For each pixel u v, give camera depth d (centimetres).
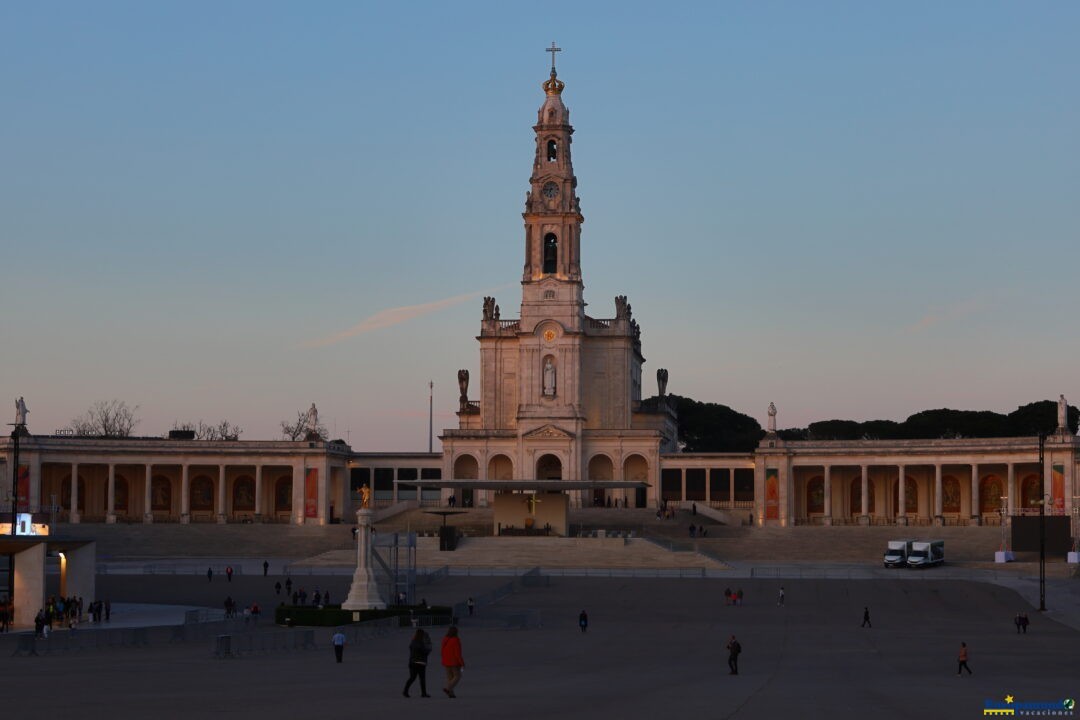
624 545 15112
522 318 19325
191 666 7281
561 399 19138
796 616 11025
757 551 15738
